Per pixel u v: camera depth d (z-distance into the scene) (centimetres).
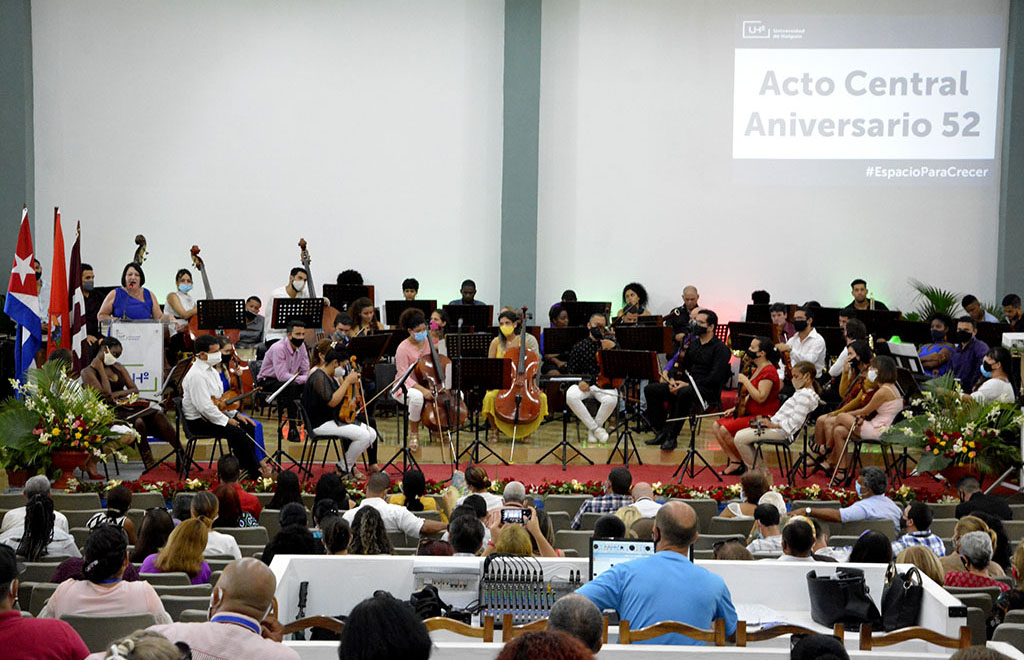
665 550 462
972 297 1463
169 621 514
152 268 1619
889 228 1619
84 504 884
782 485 1078
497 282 1644
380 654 264
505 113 1598
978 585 616
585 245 1633
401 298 1639
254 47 1609
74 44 1593
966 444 1026
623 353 1133
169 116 1609
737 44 1606
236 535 761
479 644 444
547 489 993
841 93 1609
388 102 1623
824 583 526
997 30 1592
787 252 1625
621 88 1617
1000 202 1609
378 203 1633
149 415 1113
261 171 1622
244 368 1231
